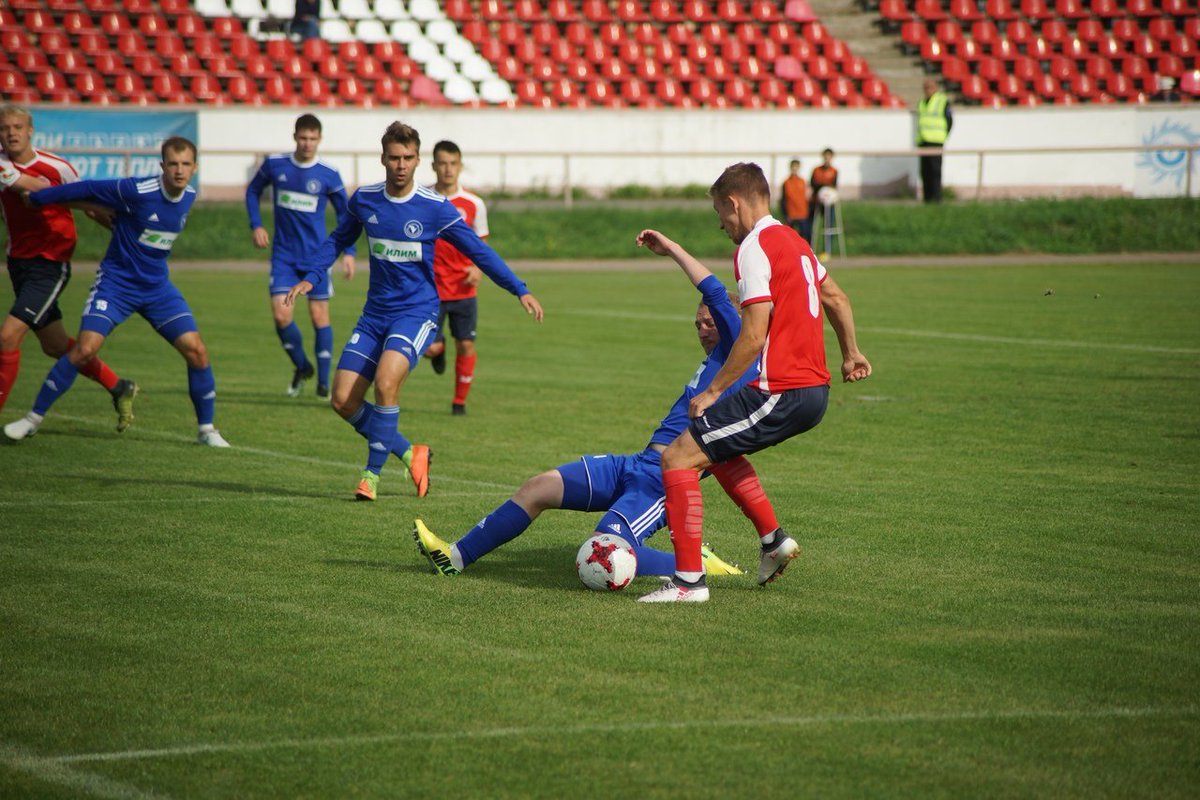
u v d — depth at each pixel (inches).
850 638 574.2
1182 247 3287.4
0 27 3506.4
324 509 837.2
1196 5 4293.8
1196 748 453.1
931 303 2274.9
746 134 3804.1
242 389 1382.9
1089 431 1135.6
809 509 840.9
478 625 592.1
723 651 555.2
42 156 1024.2
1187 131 3914.9
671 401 1315.2
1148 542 754.2
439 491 901.2
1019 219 3339.1
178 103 3538.4
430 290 889.5
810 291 619.8
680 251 671.1
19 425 1031.0
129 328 1934.1
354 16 3878.0
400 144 851.4
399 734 462.0
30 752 445.7
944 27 4205.2
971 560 714.8
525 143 3681.1
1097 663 541.3
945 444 1079.0
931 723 474.0
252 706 488.4
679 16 4146.2
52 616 599.8
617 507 663.1
